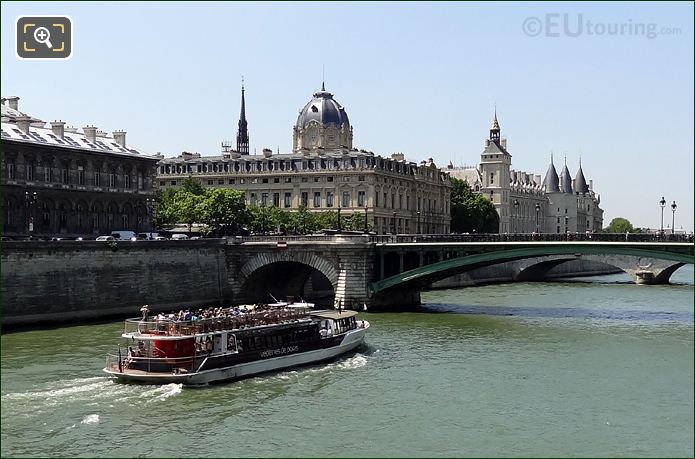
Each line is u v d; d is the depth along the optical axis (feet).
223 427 146.51
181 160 588.09
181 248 315.17
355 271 314.14
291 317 210.18
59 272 267.18
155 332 183.42
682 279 580.30
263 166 563.07
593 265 633.61
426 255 343.67
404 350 221.66
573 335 248.32
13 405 157.17
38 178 326.65
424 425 147.95
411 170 612.29
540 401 164.66
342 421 150.82
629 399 165.78
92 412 154.20
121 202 368.48
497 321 281.54
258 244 329.11
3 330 246.88
